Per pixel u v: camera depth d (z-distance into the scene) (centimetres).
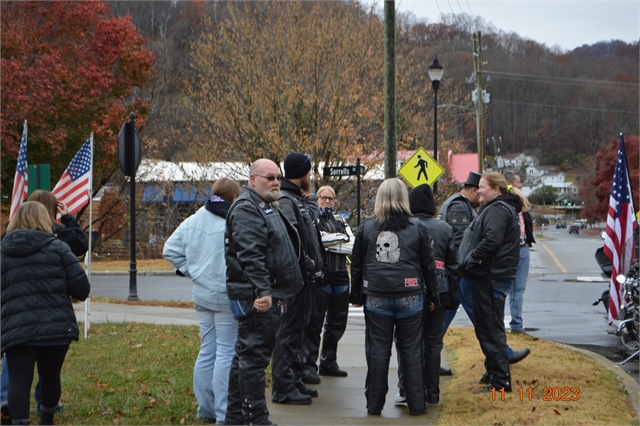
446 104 2836
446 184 2709
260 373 528
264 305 511
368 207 2547
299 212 610
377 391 609
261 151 2428
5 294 524
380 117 2420
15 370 521
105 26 3042
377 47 2472
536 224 11381
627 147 7569
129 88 3231
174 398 629
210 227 568
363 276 618
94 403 617
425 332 645
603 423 573
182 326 1052
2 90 2572
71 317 539
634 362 876
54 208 614
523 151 7944
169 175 3172
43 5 2947
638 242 1048
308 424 579
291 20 2455
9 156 2714
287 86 2378
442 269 635
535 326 1132
